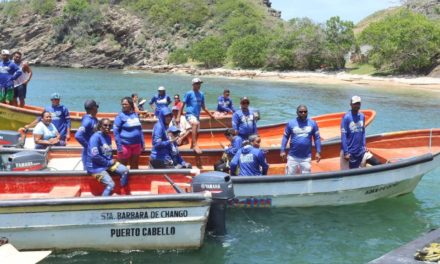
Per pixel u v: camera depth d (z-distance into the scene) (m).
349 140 9.65
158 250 7.46
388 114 26.64
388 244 8.16
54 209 7.05
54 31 102.00
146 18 101.75
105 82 53.81
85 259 7.24
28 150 9.17
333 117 15.16
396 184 9.90
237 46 73.19
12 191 8.11
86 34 99.31
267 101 33.84
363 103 32.12
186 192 7.71
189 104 12.40
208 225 8.02
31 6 111.44
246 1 109.00
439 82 47.53
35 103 30.89
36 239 7.17
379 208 9.88
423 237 6.62
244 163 9.17
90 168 7.87
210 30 97.75
